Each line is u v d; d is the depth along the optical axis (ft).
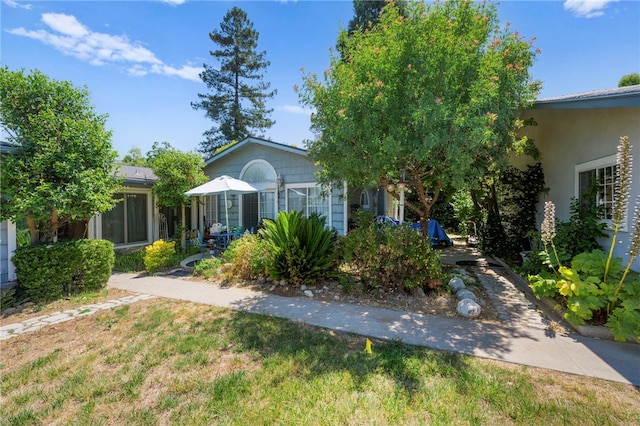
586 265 14.23
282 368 10.50
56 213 20.52
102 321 15.20
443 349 11.78
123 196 32.42
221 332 13.56
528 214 29.37
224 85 86.99
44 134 18.88
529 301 17.52
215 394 9.16
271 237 21.25
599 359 10.93
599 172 18.89
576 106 15.78
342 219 33.01
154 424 8.04
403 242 18.25
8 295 17.83
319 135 21.40
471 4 18.72
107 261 21.26
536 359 10.96
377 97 17.11
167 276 24.95
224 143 86.89
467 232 42.91
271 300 17.98
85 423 8.11
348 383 9.59
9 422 8.21
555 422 7.85
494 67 17.90
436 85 17.29
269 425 7.93
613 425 7.71
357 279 19.63
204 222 43.70
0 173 17.26
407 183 22.22
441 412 8.29
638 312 12.35
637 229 12.73
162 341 12.76
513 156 34.63
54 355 11.81
